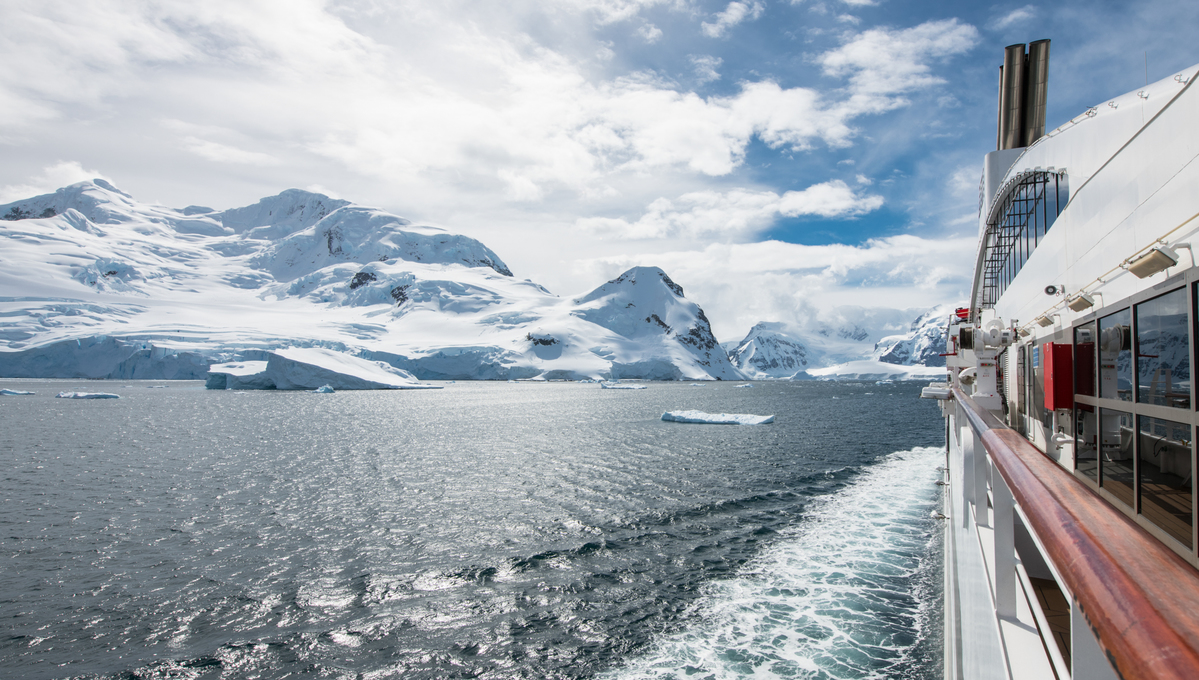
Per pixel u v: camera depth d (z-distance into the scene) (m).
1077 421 6.31
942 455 40.84
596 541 21.77
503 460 39.94
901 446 45.50
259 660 13.96
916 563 19.30
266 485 32.09
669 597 16.98
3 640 14.71
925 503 27.03
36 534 22.89
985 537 8.94
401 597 17.16
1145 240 4.57
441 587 17.83
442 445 47.78
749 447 45.31
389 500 28.34
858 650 13.93
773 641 14.41
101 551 20.95
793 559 19.75
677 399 119.19
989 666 7.14
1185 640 1.94
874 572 18.56
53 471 36.16
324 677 13.32
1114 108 10.34
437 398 118.50
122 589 17.69
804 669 13.20
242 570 19.16
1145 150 4.61
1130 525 3.77
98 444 47.97
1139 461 4.46
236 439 51.66
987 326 11.83
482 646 14.52
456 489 30.70
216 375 143.62
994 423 8.64
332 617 15.98
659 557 20.09
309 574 18.83
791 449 44.06
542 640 14.74
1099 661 3.75
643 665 13.58
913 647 14.02
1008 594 6.71
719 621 15.49
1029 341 9.86
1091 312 6.04
